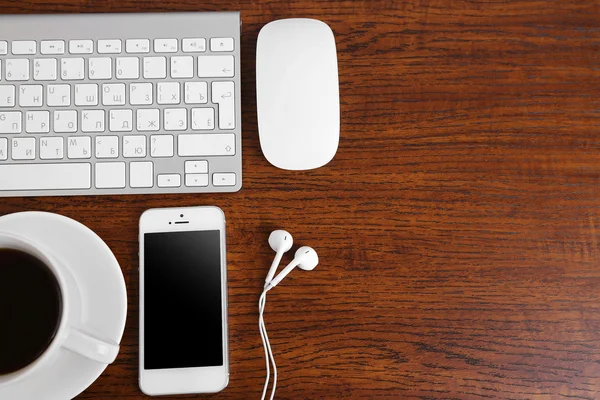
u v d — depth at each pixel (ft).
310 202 1.94
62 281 1.58
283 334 1.87
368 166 1.97
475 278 1.93
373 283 1.91
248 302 1.88
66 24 1.90
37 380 1.69
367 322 1.89
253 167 1.94
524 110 2.02
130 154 1.87
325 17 2.04
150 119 1.88
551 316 1.91
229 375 1.84
